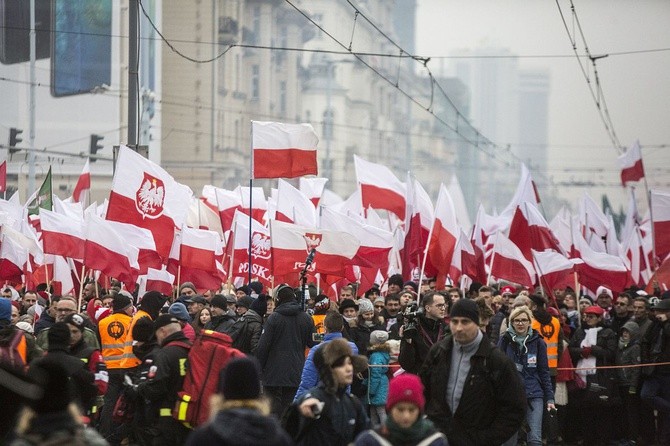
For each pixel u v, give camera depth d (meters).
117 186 21.81
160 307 17.30
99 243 21.53
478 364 11.84
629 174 36.19
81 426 8.11
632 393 20.84
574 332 22.66
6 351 13.12
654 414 21.50
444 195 23.50
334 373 11.16
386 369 18.39
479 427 11.84
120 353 17.92
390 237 25.38
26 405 8.14
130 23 27.38
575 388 21.30
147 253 22.86
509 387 11.76
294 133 23.78
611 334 21.28
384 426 9.48
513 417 11.76
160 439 13.27
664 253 28.03
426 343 15.05
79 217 27.02
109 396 17.84
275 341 17.67
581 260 27.52
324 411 11.06
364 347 20.00
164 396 13.28
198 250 25.05
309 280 26.58
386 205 27.52
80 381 13.22
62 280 23.95
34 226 28.14
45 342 17.05
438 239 23.34
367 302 20.31
